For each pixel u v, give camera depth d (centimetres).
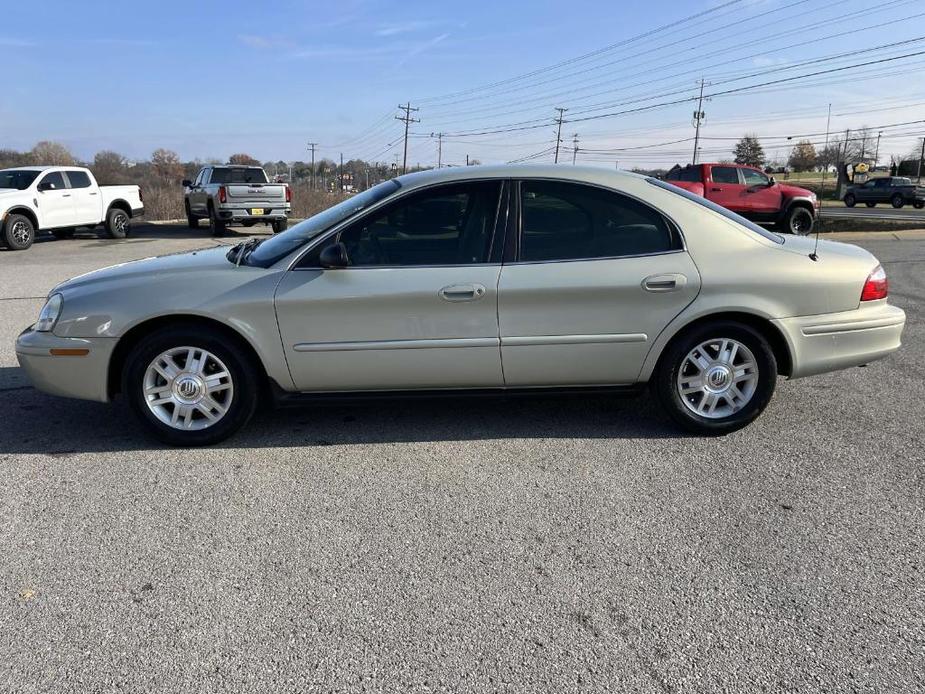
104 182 3547
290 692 234
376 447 436
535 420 480
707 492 375
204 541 328
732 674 242
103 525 343
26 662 249
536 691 234
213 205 1920
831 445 435
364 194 466
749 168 2058
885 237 1888
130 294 420
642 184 437
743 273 427
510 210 425
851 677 240
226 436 435
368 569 305
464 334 420
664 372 437
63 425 473
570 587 291
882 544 323
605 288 418
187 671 244
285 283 415
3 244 1694
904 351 654
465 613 275
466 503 364
